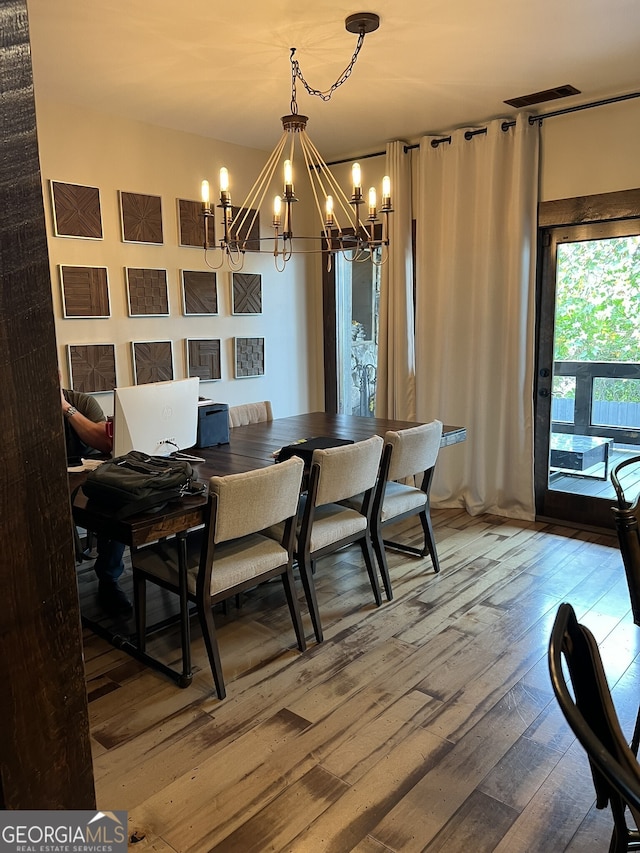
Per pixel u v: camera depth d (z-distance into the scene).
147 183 3.97
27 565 0.92
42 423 0.92
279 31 2.67
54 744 0.99
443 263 4.33
